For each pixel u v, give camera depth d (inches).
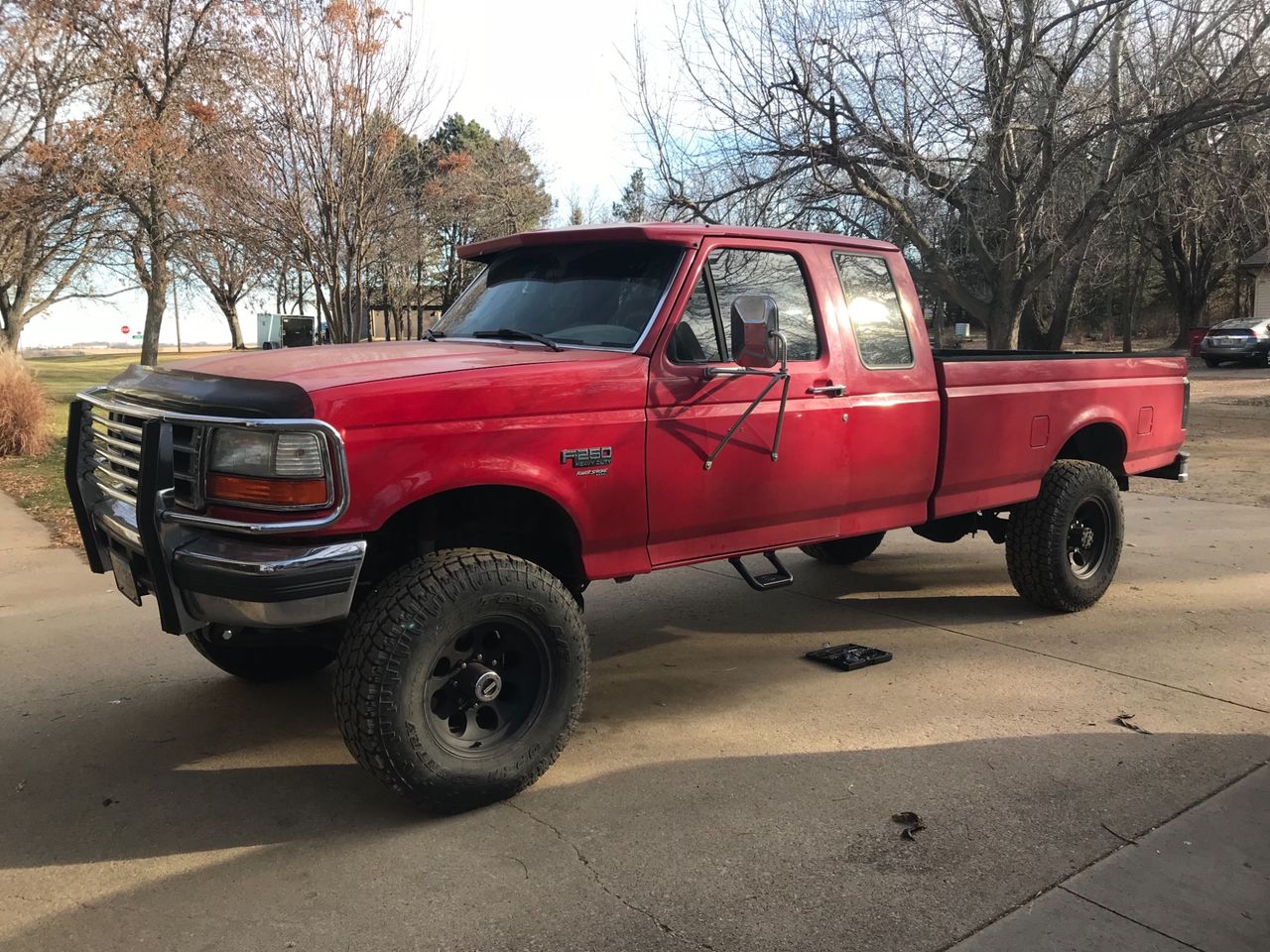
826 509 176.7
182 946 105.5
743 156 563.5
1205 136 546.3
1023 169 553.6
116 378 162.9
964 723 163.9
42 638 214.2
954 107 544.4
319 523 119.2
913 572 273.4
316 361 139.2
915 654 200.7
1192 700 173.2
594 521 144.3
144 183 801.6
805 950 103.7
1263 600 236.4
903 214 559.2
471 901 113.3
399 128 488.4
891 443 184.4
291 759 153.6
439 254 1405.0
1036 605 229.9
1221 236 601.3
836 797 137.7
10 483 416.2
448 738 132.1
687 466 153.1
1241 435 564.1
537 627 136.8
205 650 175.5
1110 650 201.9
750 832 128.3
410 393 125.4
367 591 144.1
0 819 134.2
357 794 141.3
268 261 673.0
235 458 121.0
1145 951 103.0
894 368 185.8
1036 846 124.0
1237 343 1128.8
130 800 139.6
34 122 791.1
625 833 128.6
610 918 109.6
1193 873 117.8
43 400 523.5
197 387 132.6
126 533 134.9
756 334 144.9
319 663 190.4
